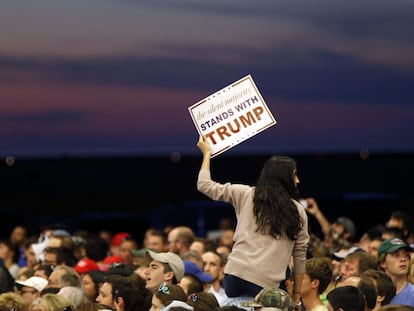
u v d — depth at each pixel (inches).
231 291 560.4
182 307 495.2
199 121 598.9
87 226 1362.0
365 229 1347.2
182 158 1304.1
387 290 622.8
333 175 1311.5
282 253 555.5
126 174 1307.8
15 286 807.7
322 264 629.3
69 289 687.1
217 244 953.5
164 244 1032.8
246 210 564.4
